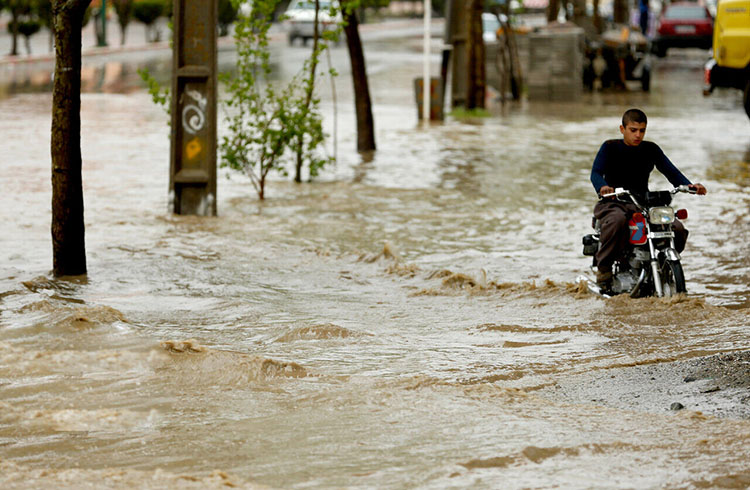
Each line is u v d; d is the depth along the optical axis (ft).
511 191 117.91
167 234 90.12
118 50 394.11
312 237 90.53
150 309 64.28
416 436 40.06
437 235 92.53
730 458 36.55
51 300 65.46
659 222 64.44
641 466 35.91
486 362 53.31
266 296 69.26
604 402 46.03
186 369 50.11
